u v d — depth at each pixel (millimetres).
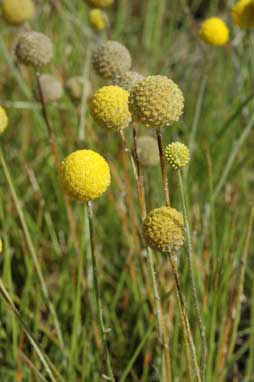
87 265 630
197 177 742
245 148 790
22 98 902
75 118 785
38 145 879
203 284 609
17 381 572
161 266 596
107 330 474
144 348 640
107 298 674
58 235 767
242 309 719
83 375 576
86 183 411
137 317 659
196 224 625
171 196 654
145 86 412
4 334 612
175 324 556
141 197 468
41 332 655
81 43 970
